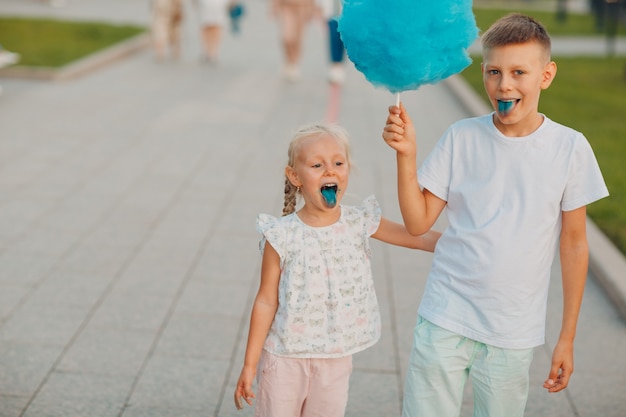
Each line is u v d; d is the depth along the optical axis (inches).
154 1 569.3
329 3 490.3
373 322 110.9
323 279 106.1
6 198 262.5
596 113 437.1
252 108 418.6
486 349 105.4
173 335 172.4
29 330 172.1
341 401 110.9
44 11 867.4
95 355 162.6
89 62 528.7
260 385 110.8
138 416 141.5
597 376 160.1
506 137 103.3
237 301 191.0
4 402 143.9
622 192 284.4
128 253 219.1
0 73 484.7
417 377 108.8
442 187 108.0
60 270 205.5
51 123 372.2
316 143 104.5
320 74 537.6
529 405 149.2
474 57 551.8
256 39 713.6
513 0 1224.2
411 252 227.1
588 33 852.6
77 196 267.4
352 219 109.4
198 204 263.1
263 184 287.1
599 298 197.8
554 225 104.0
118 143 339.3
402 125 102.4
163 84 483.2
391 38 95.1
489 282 103.5
